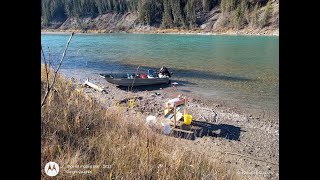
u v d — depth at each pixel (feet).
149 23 298.56
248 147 25.34
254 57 90.02
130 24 308.40
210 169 15.94
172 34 253.03
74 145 14.48
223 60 82.89
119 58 83.61
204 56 91.86
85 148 14.29
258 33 212.02
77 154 12.85
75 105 18.29
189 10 274.98
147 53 98.48
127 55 91.35
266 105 38.73
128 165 13.42
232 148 24.75
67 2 311.88
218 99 41.34
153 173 13.47
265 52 104.22
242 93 45.01
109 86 46.24
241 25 230.89
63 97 18.97
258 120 32.81
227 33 234.58
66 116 16.26
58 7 311.06
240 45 133.18
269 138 27.71
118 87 45.93
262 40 163.53
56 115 15.89
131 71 62.13
